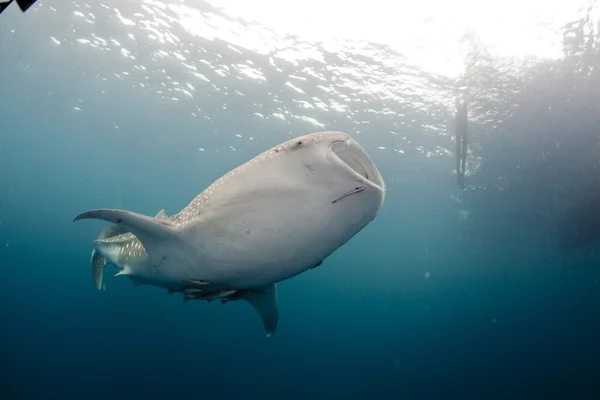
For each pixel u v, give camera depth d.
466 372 50.41
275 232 2.46
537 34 10.68
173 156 26.78
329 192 2.25
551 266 38.75
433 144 18.02
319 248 2.54
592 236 24.80
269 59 13.70
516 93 13.13
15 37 15.01
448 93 13.81
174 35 13.35
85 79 17.75
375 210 2.34
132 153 27.34
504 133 15.55
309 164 2.22
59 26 13.97
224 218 2.57
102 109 20.77
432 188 23.84
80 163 31.42
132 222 2.92
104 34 14.05
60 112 21.91
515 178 19.09
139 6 12.16
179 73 15.88
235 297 3.84
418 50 11.98
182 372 30.31
